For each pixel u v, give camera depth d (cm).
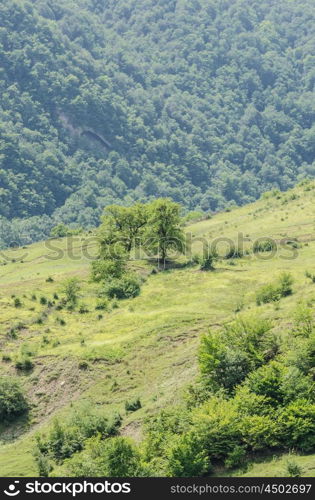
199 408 7688
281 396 7531
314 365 7856
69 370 10469
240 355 8219
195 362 9744
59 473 7681
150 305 12938
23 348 11306
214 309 12119
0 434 9631
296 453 6944
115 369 10356
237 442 7125
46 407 9975
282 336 8731
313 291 10788
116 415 8731
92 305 13325
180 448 7012
